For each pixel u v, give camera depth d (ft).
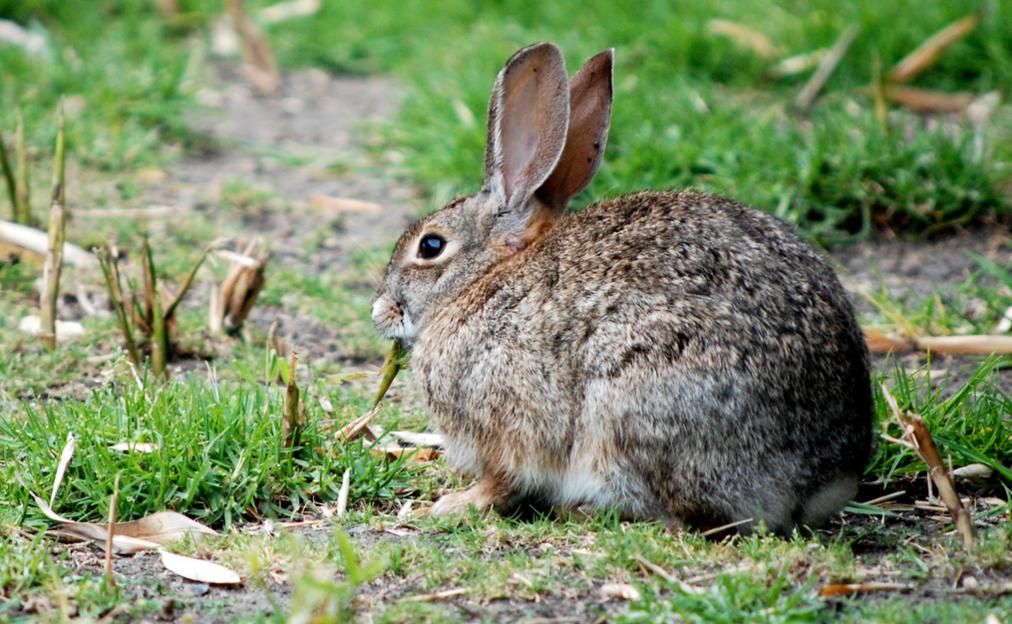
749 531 29.66
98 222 49.90
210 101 64.59
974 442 34.24
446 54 63.05
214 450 32.27
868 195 49.65
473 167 52.85
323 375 39.63
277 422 33.35
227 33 70.69
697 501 29.43
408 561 28.53
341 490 32.14
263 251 41.65
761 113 55.88
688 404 29.04
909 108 59.72
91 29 67.56
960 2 62.39
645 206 32.09
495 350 31.30
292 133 61.36
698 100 55.77
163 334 38.40
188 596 27.50
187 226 50.24
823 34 62.03
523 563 28.19
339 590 23.98
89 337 40.68
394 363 35.55
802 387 29.32
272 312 44.06
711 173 50.24
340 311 44.21
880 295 44.09
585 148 34.91
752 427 29.07
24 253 45.88
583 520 30.91
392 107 62.75
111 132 57.00
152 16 71.15
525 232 33.88
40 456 31.89
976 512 32.07
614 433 29.78
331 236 50.78
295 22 71.51
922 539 30.19
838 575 27.55
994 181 50.78
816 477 29.78
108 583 27.22
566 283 30.86
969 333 42.04
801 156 50.24
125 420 33.06
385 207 53.67
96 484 30.89
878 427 34.53
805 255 31.09
